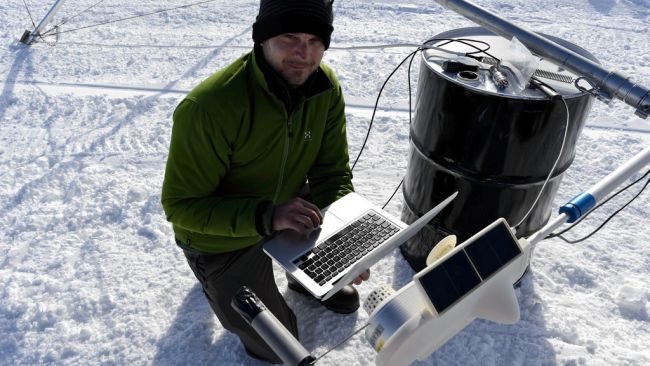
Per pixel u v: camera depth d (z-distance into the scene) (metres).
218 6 5.55
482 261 1.17
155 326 2.43
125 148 3.62
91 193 3.22
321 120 1.94
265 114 1.71
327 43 1.62
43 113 3.97
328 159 2.17
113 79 4.38
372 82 4.29
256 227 1.71
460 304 1.15
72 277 2.68
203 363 2.27
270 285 2.13
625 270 2.71
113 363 2.28
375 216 2.00
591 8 5.50
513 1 5.63
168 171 1.77
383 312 1.17
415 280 1.09
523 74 1.94
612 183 1.66
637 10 5.44
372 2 5.55
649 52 4.66
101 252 2.83
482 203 2.23
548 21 5.21
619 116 3.93
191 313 2.49
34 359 2.30
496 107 1.93
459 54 2.11
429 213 1.35
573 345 2.32
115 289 2.61
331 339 2.35
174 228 2.02
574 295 2.58
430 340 1.21
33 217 3.04
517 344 2.33
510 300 1.25
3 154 3.54
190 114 1.64
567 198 3.22
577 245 2.87
